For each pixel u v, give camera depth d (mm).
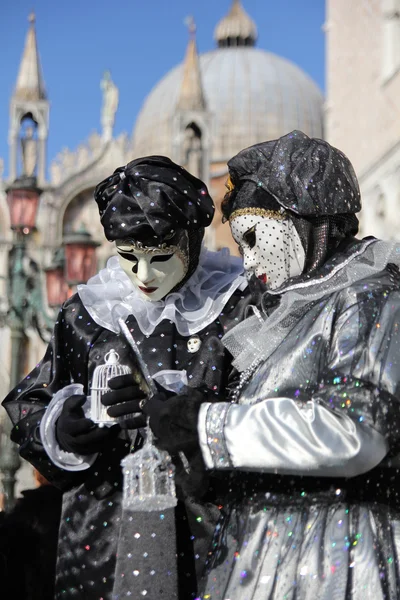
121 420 4551
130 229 4664
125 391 4344
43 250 50594
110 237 4738
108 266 5363
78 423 4547
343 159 4367
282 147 4348
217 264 5262
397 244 4297
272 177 4305
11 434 5012
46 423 4703
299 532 3949
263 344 4352
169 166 4855
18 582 5492
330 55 23062
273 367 4168
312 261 4324
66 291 16219
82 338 5078
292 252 4352
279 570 3914
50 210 51188
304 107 74125
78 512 4844
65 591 4824
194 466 4008
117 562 4473
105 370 4703
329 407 3844
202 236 5035
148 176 4719
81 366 5059
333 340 4051
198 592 4309
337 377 3904
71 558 4824
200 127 48188
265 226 4367
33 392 5105
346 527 3908
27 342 45562
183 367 4891
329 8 23109
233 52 76562
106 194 4867
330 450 3736
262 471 3838
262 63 75250
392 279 4207
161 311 5027
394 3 20141
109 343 5023
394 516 3982
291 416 3814
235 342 4598
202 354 4887
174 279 4910
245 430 3832
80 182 51750
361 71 21375
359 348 3939
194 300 5074
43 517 5621
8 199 15367
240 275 5191
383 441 3799
